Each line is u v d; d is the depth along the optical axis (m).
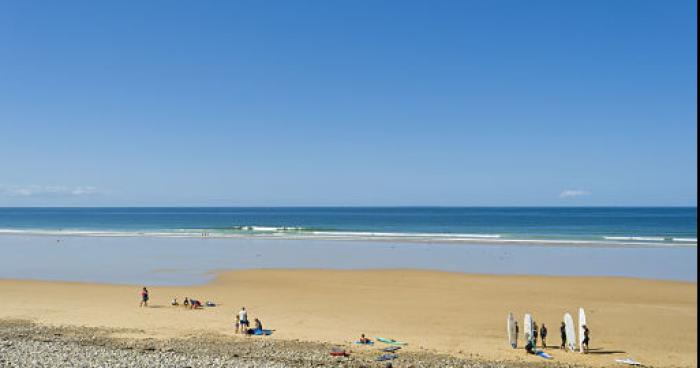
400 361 20.16
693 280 39.28
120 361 18.64
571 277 40.81
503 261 50.75
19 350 20.22
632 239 73.25
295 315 28.70
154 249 62.31
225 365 18.47
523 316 28.53
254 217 190.12
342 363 19.64
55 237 81.00
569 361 20.69
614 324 26.64
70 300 32.56
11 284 38.38
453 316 28.50
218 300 32.72
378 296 33.94
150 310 29.72
